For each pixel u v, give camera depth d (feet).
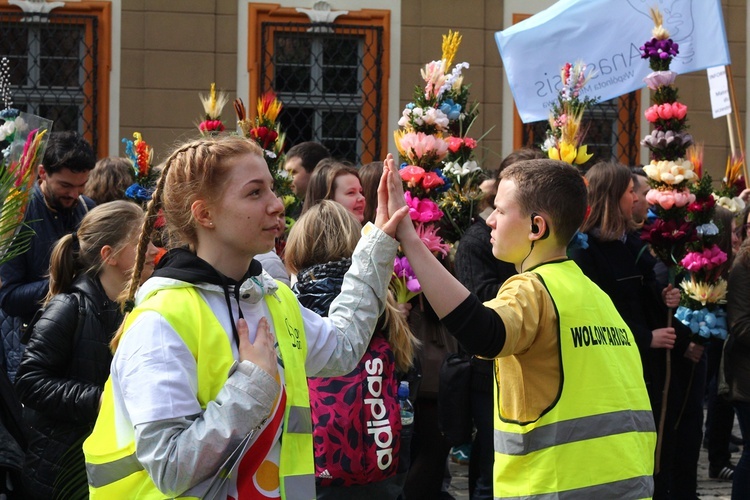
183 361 6.48
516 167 9.04
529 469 8.39
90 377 10.46
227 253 6.93
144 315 6.55
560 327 8.41
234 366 6.49
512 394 8.56
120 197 18.12
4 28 29.63
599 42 20.66
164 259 6.98
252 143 7.06
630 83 20.39
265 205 6.90
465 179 16.46
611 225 14.98
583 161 14.49
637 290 15.16
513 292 8.42
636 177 17.90
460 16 30.99
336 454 10.52
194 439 6.22
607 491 8.31
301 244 11.93
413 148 13.60
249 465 6.67
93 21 29.66
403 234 8.21
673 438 15.61
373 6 30.86
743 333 15.46
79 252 10.80
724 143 31.83
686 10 20.17
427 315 14.69
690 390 16.35
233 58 30.30
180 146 7.29
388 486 10.97
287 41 30.96
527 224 8.87
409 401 12.35
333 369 7.72
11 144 10.44
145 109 29.91
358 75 31.14
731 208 20.35
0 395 11.32
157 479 6.27
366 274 7.95
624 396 8.61
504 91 31.19
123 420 6.63
